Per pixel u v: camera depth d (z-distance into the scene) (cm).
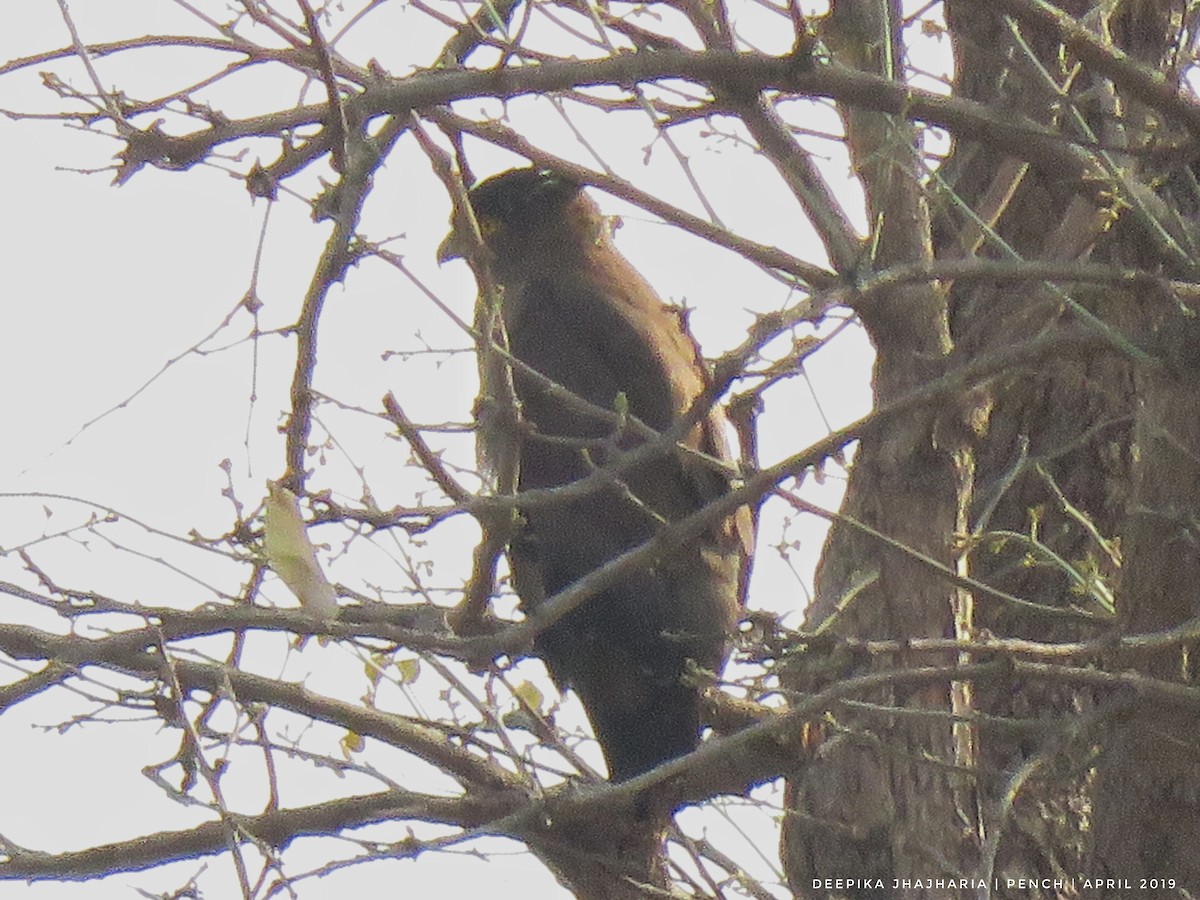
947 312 1180
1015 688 1255
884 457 1027
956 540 1024
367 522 852
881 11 962
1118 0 1040
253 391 841
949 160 1283
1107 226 982
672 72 800
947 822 1015
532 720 1034
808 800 1248
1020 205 1273
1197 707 850
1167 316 882
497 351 849
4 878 976
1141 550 914
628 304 1238
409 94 780
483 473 918
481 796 999
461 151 865
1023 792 1239
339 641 993
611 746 1091
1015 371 959
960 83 1180
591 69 793
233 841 787
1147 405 913
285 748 984
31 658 927
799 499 866
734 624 1130
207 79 895
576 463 1168
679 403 1178
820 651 917
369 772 988
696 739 1084
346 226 781
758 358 930
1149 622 914
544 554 1148
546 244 1278
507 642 807
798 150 1024
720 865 1092
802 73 813
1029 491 1309
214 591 942
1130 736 923
